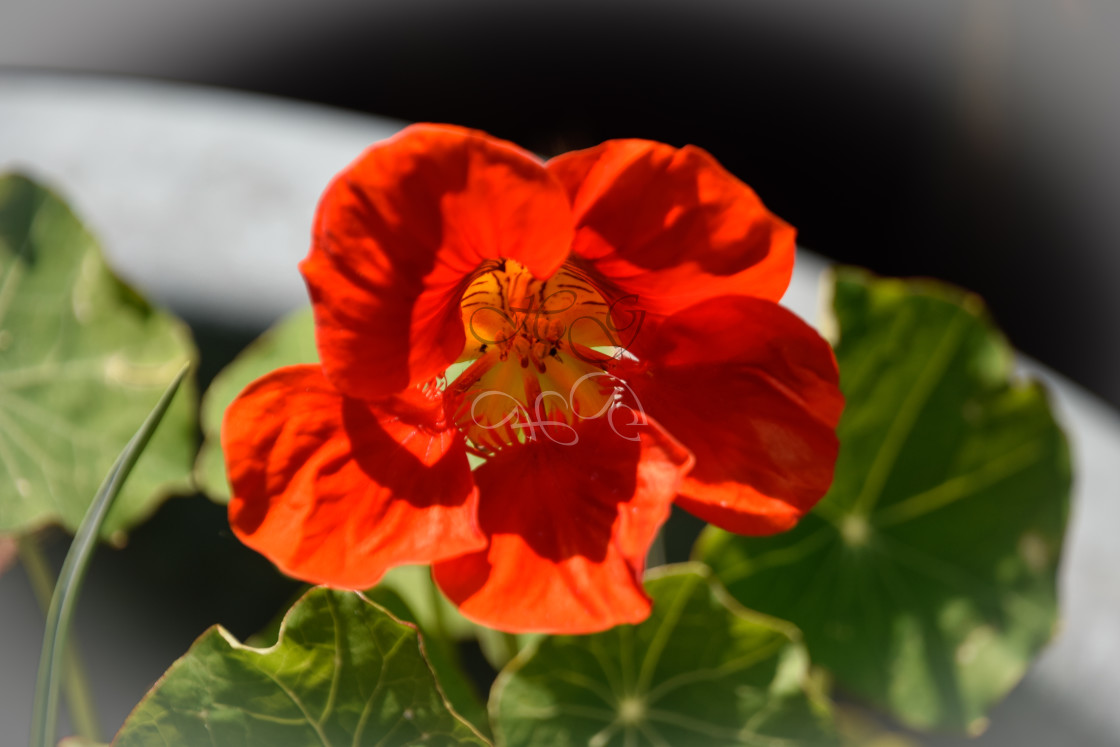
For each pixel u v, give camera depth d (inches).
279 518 12.0
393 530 12.0
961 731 13.7
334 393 12.1
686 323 12.3
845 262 21.4
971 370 13.9
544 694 13.1
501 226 11.8
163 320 14.1
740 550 13.9
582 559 12.1
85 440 14.1
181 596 14.5
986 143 23.2
